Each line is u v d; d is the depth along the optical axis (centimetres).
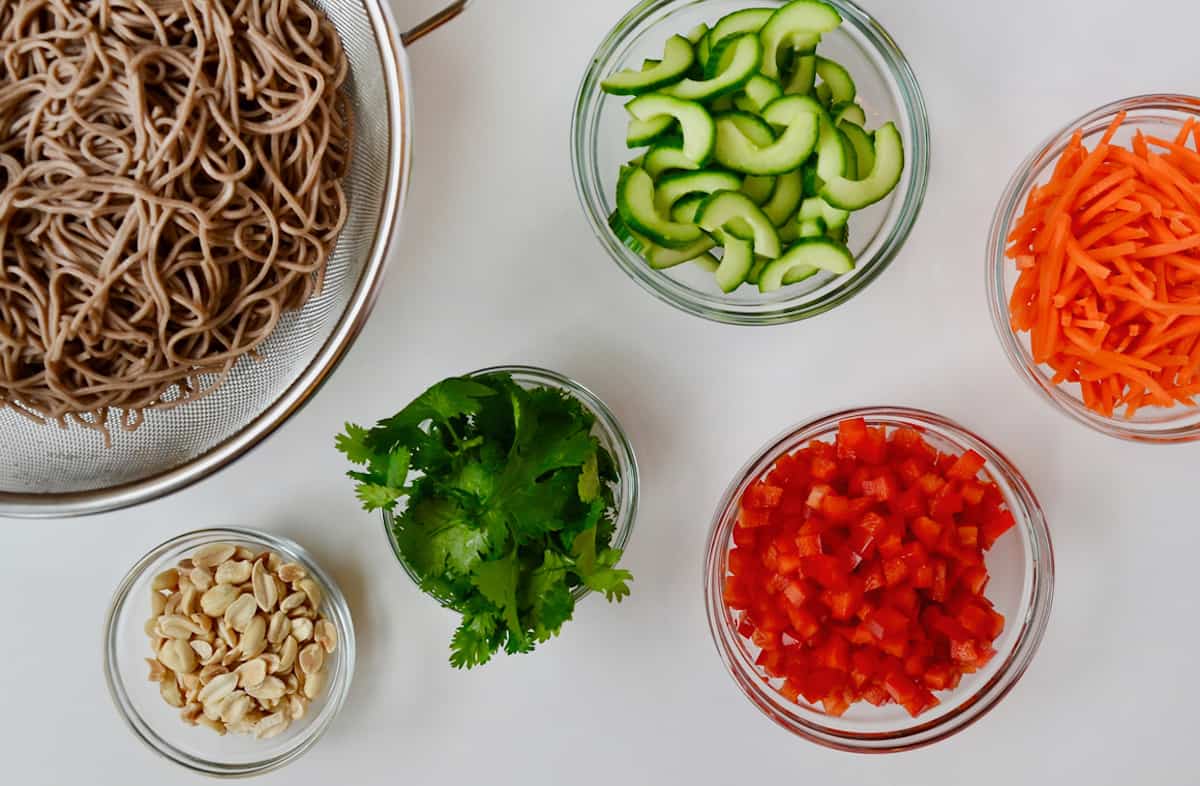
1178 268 51
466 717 58
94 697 59
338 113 52
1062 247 51
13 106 50
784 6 52
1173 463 58
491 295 57
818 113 52
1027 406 58
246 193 50
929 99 57
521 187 57
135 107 49
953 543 52
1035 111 57
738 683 54
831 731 54
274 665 56
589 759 59
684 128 52
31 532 58
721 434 58
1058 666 58
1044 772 59
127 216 50
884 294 57
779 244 52
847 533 53
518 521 51
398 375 57
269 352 53
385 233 51
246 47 51
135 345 51
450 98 56
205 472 51
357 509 58
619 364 58
